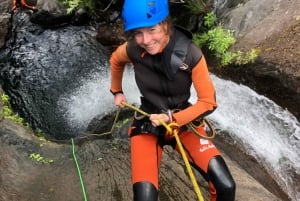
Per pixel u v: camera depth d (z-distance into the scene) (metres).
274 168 2.72
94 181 2.38
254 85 3.26
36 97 3.84
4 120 2.83
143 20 1.52
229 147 2.82
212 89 1.64
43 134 3.34
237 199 2.23
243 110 3.19
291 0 3.57
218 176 1.66
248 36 3.56
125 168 2.49
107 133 2.80
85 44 4.48
